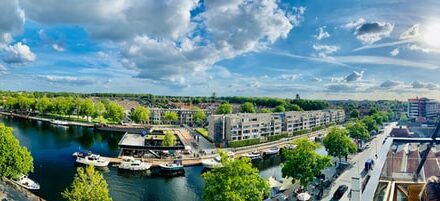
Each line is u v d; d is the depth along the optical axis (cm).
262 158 14400
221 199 5569
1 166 7812
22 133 19362
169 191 9394
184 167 12238
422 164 2859
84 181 5859
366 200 2141
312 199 7925
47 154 13612
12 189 7725
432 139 3112
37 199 7812
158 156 13238
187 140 17925
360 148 14912
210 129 18300
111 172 11288
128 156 13212
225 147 16350
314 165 8056
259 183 6022
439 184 1820
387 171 2783
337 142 11669
